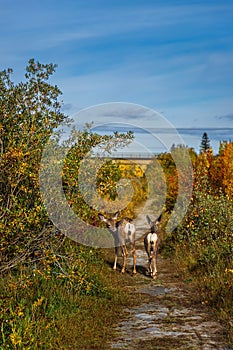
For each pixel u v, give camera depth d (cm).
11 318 710
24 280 866
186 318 876
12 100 927
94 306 921
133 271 1323
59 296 891
